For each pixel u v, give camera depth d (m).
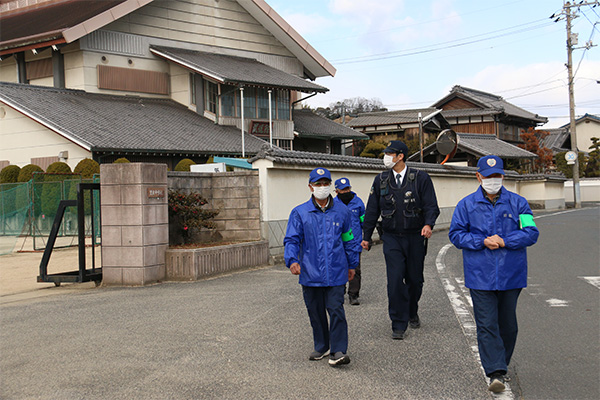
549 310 6.64
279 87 27.05
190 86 27.84
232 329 5.90
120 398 4.01
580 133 62.78
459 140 34.50
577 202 36.31
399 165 5.79
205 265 9.37
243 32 31.78
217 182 11.54
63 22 25.44
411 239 5.68
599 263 10.28
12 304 7.71
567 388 4.15
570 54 34.66
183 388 4.18
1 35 26.25
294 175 12.30
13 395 4.12
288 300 7.41
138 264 8.80
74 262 12.66
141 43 27.34
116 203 8.91
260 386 4.21
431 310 6.73
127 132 21.70
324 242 4.73
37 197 17.19
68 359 4.95
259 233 11.28
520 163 42.38
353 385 4.21
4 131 22.67
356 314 6.63
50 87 23.84
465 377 4.37
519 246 4.14
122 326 6.12
